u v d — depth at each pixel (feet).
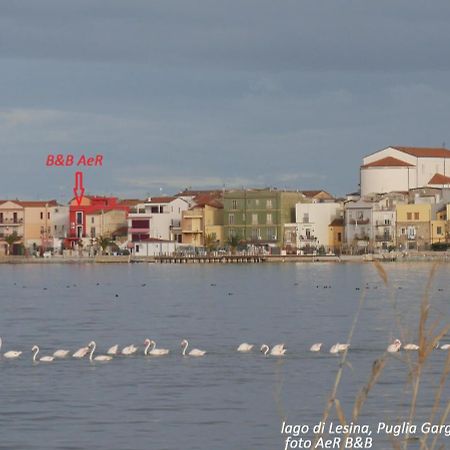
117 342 624.18
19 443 346.54
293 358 526.16
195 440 348.79
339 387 431.84
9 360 531.50
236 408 396.37
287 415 381.40
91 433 359.87
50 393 433.48
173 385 448.65
